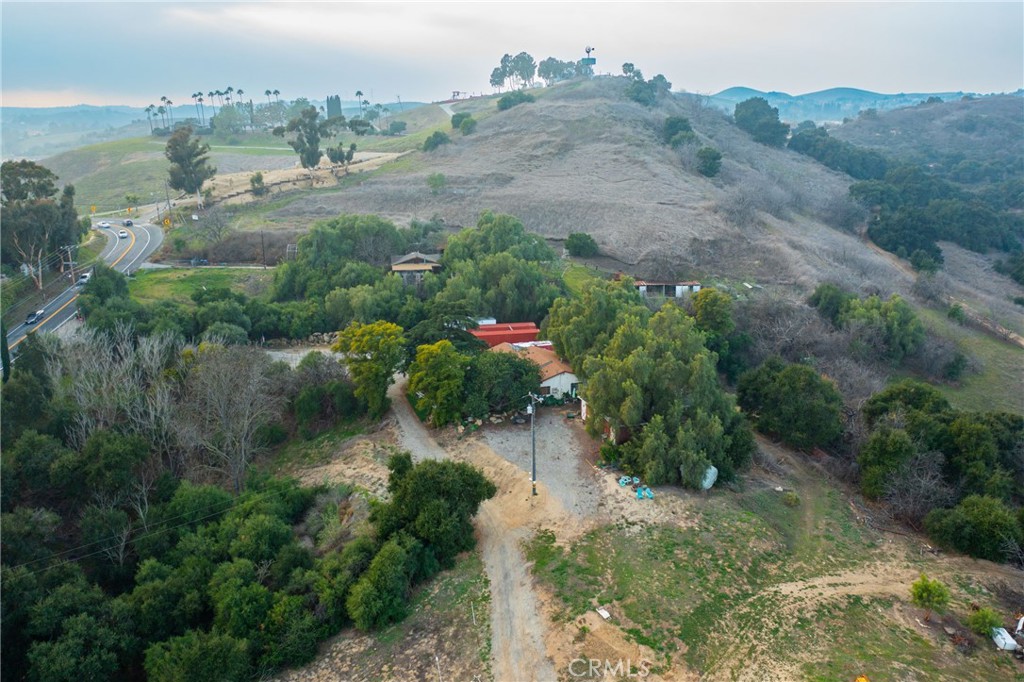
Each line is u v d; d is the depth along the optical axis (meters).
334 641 34.06
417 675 31.31
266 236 101.94
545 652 32.12
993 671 31.75
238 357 54.59
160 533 39.56
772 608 35.44
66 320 71.56
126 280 79.94
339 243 90.69
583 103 183.75
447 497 40.03
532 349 67.81
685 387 50.09
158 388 49.50
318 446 56.84
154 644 32.12
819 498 48.16
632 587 35.84
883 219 132.00
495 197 126.62
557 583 36.66
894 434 47.09
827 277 95.81
